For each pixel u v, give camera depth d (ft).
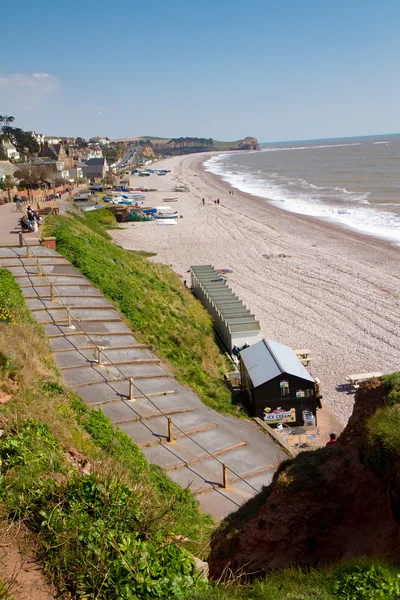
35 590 22.06
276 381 76.07
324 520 34.94
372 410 37.93
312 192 376.68
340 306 130.11
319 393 84.64
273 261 177.58
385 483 31.83
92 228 183.83
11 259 105.40
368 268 163.84
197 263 176.65
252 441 64.03
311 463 38.14
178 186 448.24
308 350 100.48
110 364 73.26
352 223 241.35
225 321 103.65
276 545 34.71
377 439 32.07
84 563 23.15
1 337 59.26
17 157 490.90
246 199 349.00
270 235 221.66
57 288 94.02
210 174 612.70
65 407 51.52
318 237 213.46
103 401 63.77
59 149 457.27
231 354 100.63
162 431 61.05
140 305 98.48
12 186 257.55
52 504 26.43
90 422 52.03
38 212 162.30
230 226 246.06
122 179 501.56
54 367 65.82
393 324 117.50
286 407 77.00
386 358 100.94
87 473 32.73
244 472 55.83
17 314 74.74
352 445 37.40
